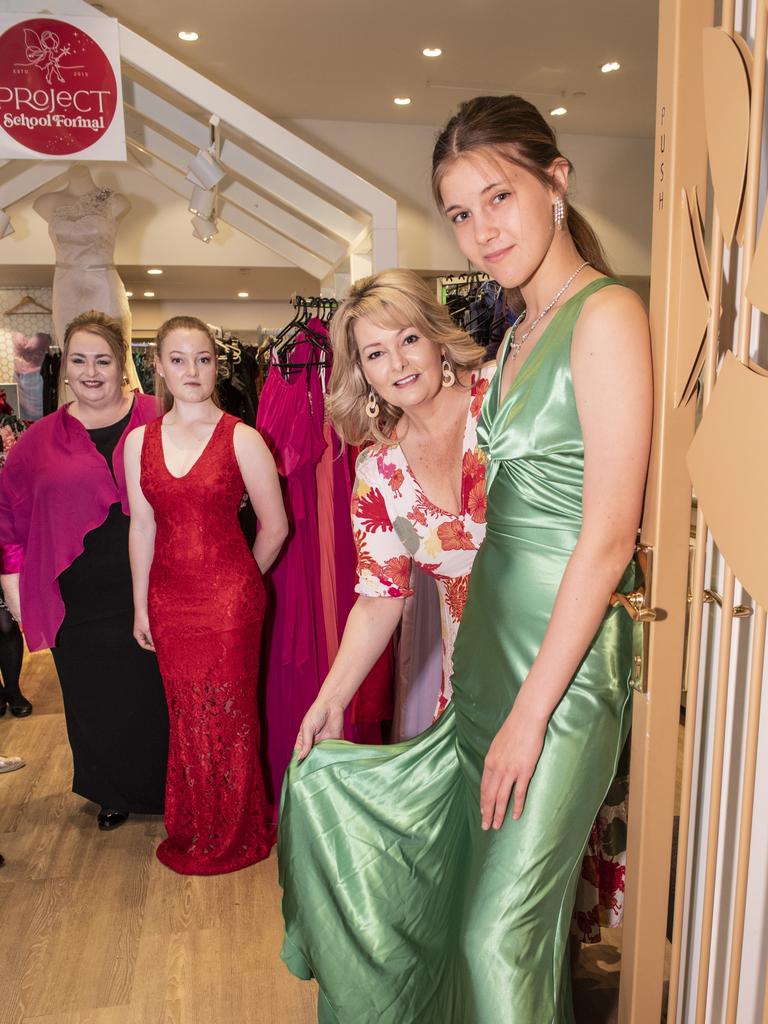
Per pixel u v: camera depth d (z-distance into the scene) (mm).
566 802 1160
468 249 1196
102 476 2641
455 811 1411
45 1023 1835
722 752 1178
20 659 3863
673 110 1077
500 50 4926
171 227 6379
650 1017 1292
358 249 3170
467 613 1309
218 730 2484
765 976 1253
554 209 1177
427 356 1411
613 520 1078
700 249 1104
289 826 1457
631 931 1280
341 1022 1396
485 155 1126
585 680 1162
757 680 1100
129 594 2680
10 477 2684
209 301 8539
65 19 2713
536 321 1202
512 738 1146
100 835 2727
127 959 2059
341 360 1510
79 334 2654
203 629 2426
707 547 1326
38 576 2656
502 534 1219
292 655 2795
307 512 2803
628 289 1108
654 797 1219
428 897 1410
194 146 3188
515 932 1185
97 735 2734
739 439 1042
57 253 4109
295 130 6125
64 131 2775
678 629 1180
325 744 1482
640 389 1069
